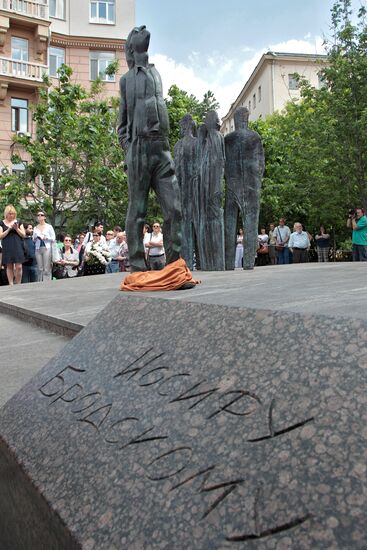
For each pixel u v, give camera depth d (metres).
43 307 5.55
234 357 1.41
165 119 6.02
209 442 1.21
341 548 0.87
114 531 1.13
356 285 4.95
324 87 20.02
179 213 6.18
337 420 1.06
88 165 21.03
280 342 1.34
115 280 9.12
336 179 20.28
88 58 32.31
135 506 1.16
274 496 1.00
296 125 21.34
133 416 1.45
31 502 1.46
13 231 11.03
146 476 1.22
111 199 21.97
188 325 1.68
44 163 19.66
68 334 4.40
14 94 28.19
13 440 1.72
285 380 1.23
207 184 9.52
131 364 1.70
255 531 0.97
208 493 1.09
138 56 5.97
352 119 19.22
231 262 10.15
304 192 21.61
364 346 1.18
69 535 1.20
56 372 1.99
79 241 15.77
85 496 1.27
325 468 0.99
